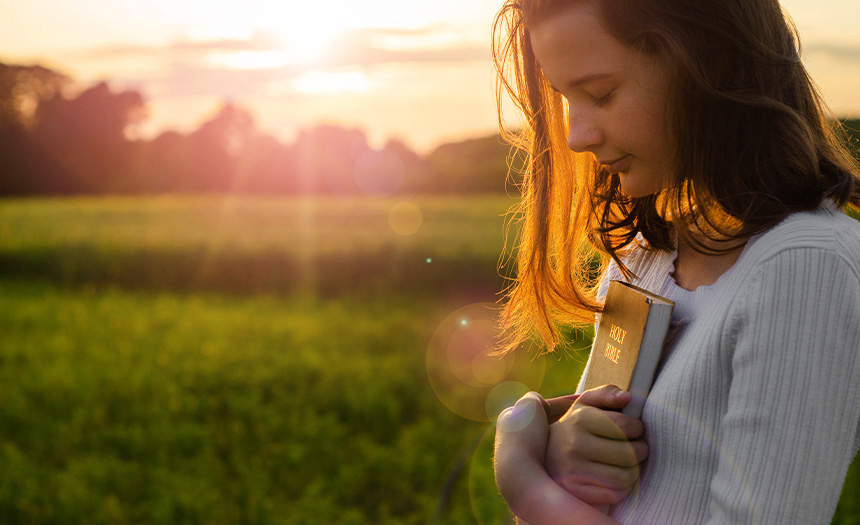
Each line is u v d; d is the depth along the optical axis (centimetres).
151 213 3294
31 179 6353
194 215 3155
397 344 877
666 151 86
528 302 138
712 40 81
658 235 108
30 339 944
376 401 629
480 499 437
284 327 977
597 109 87
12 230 2461
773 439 71
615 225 117
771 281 74
